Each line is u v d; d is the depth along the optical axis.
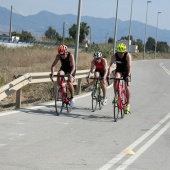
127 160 6.39
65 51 10.49
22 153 6.47
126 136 8.31
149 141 7.94
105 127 9.20
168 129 9.39
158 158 6.63
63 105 10.70
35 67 23.53
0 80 16.20
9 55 33.22
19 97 11.14
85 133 8.37
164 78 26.88
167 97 16.33
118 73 10.20
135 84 21.28
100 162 6.19
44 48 51.75
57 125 9.06
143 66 41.03
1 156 6.23
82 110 11.62
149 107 13.09
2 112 10.27
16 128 8.42
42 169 5.66
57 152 6.65
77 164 6.01
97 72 11.66
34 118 9.73
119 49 9.98
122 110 10.68
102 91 11.81
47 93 14.45
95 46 61.00
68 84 10.77
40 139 7.56
